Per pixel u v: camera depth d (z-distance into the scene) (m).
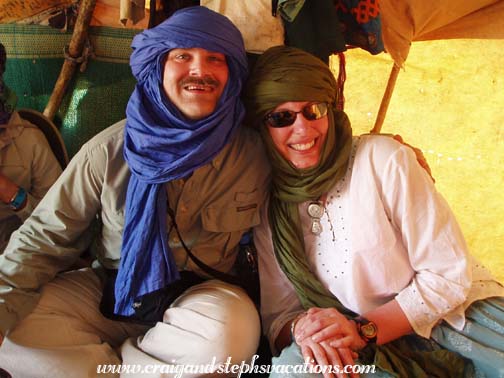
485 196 4.52
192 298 2.15
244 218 2.23
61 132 3.12
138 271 2.12
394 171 2.02
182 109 2.06
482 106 4.63
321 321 1.94
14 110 2.56
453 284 1.99
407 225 2.01
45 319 2.19
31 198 2.53
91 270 2.46
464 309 2.02
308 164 2.07
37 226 2.21
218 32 2.02
